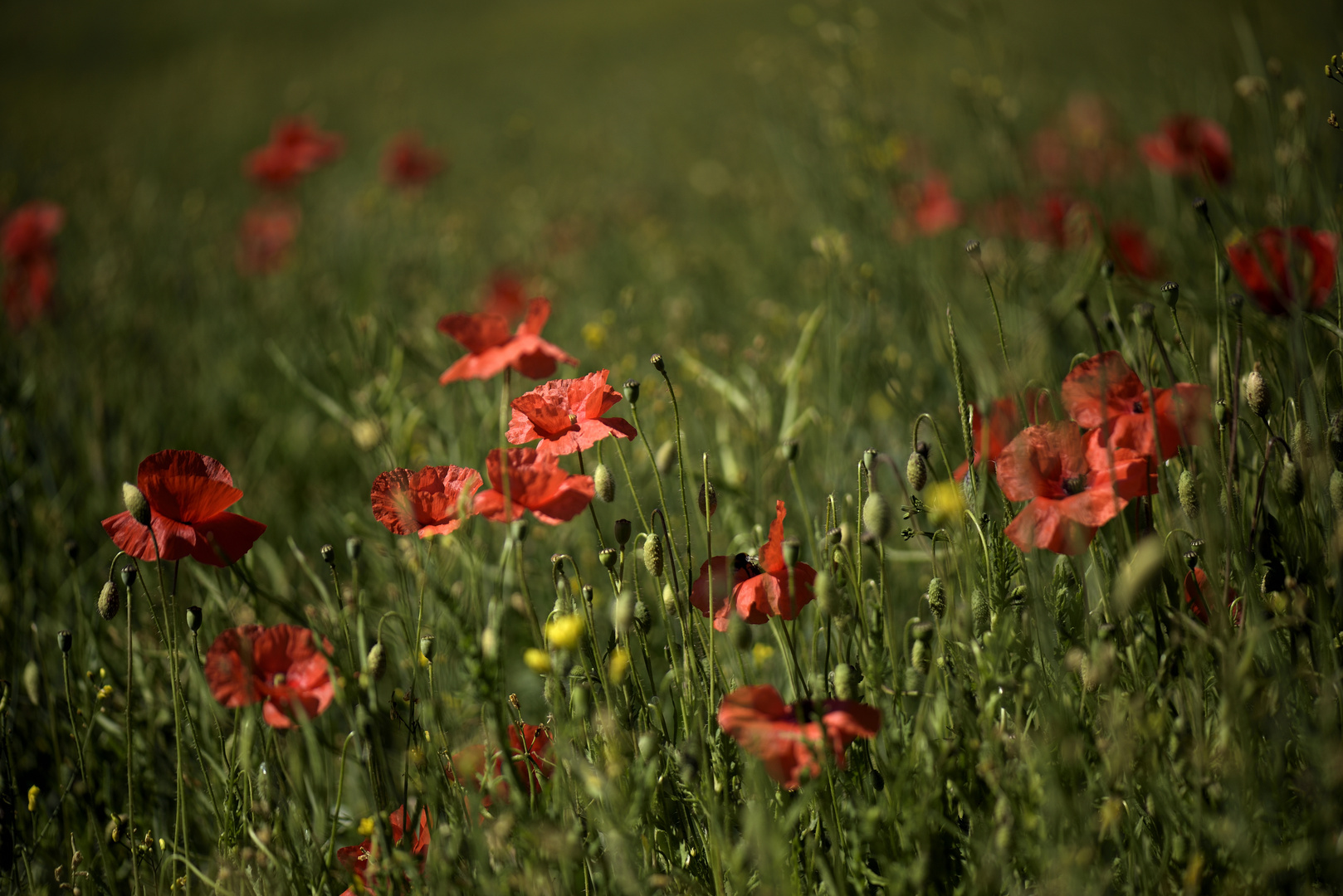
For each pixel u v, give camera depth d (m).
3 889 1.95
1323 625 1.90
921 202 3.28
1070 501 1.91
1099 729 1.91
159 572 1.95
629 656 1.92
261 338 3.58
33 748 2.10
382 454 2.33
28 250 3.44
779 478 2.30
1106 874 1.86
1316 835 1.84
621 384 2.42
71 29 19.17
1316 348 2.08
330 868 1.94
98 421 2.47
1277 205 2.30
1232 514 1.92
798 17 3.27
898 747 1.91
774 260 3.83
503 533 2.27
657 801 1.93
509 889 1.87
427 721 1.93
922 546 2.16
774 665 2.11
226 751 1.96
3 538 2.21
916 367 2.45
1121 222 2.77
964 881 1.88
